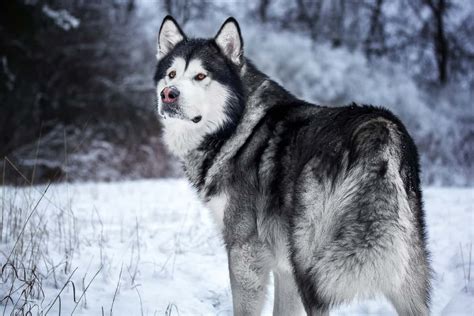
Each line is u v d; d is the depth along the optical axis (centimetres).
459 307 425
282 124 398
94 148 1755
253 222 392
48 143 1697
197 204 871
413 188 334
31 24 1728
